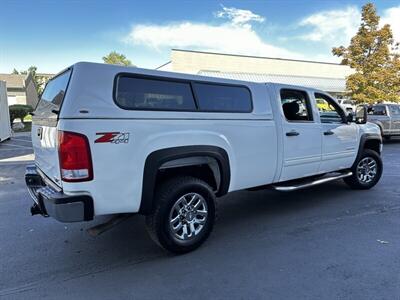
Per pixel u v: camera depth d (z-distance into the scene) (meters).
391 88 20.31
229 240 4.04
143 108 3.30
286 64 40.41
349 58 20.88
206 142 3.72
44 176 3.75
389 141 14.88
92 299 2.86
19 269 3.40
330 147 5.39
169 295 2.90
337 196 5.89
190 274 3.25
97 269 3.38
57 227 4.55
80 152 2.94
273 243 3.93
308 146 4.99
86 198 3.00
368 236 4.09
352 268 3.30
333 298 2.80
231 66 37.09
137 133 3.22
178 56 34.66
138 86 3.31
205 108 3.79
